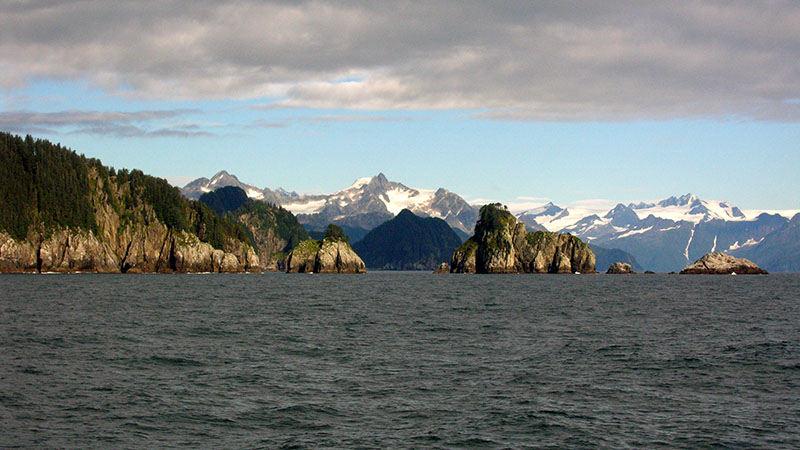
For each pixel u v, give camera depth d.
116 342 60.28
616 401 39.81
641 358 53.84
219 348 57.62
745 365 50.88
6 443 31.17
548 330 73.00
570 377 46.31
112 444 31.42
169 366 48.97
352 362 51.47
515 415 36.66
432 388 42.72
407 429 34.16
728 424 35.25
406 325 77.62
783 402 39.75
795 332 72.25
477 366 50.12
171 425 34.38
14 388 41.03
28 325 72.25
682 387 43.50
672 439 32.91
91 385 42.41
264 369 48.28
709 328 75.94
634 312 98.12
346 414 36.62
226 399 39.44
